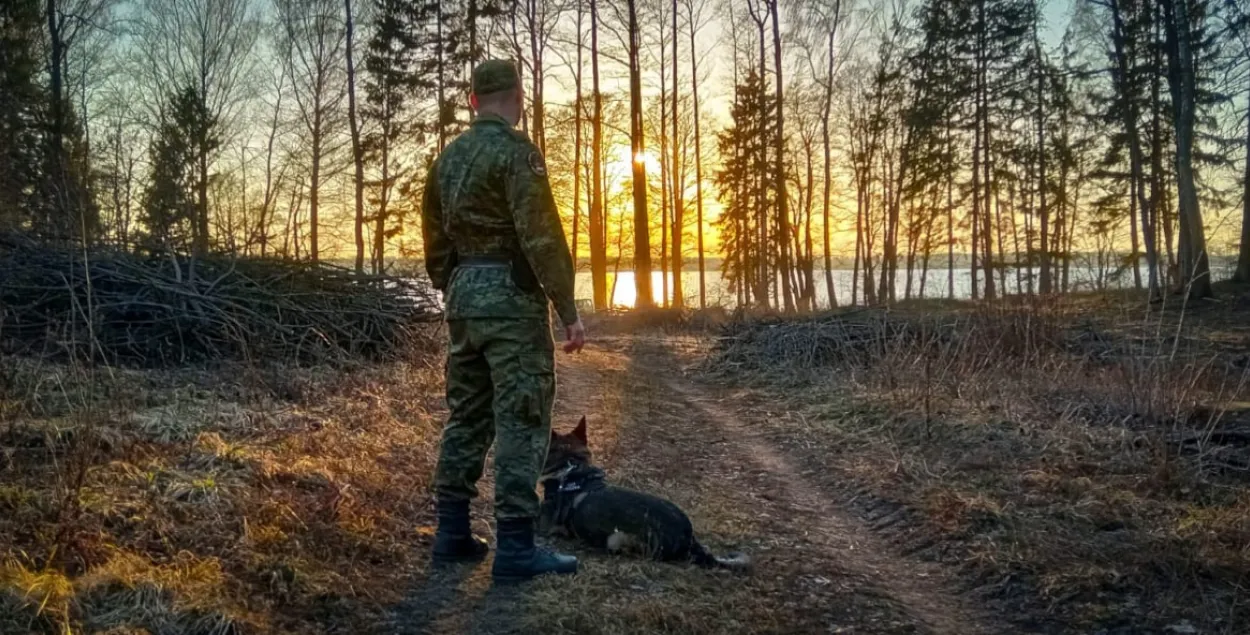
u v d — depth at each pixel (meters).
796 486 5.98
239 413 5.37
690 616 3.40
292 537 3.66
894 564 4.48
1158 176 26.86
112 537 3.30
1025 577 4.09
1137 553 4.27
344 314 8.41
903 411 7.72
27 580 2.77
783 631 3.45
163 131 23.31
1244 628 3.54
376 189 29.09
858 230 35.84
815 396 8.98
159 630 2.75
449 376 3.84
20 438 4.24
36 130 18.73
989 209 30.94
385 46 28.09
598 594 3.54
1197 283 20.20
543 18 27.14
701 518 4.90
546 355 3.65
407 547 4.00
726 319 18.45
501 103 3.65
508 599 3.48
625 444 6.77
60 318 6.59
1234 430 6.32
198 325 7.02
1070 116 31.05
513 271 3.58
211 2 28.91
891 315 11.97
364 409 6.27
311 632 3.04
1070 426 6.80
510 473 3.62
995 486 5.53
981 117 30.88
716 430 7.81
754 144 32.72
